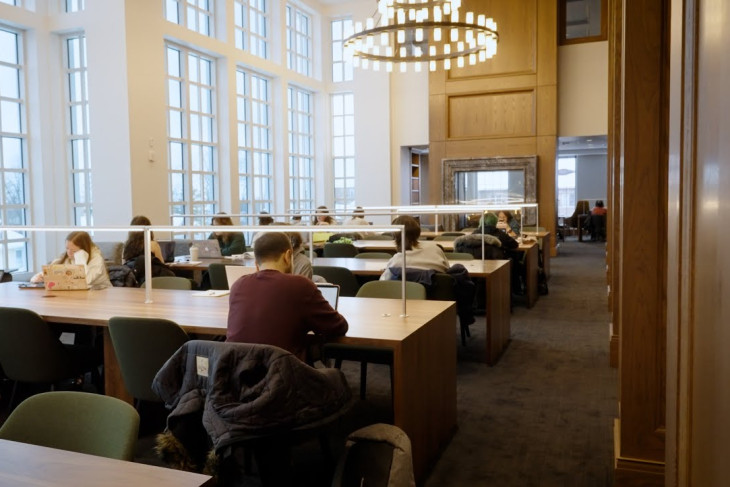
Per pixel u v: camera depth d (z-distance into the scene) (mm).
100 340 3346
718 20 656
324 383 1854
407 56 7246
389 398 3346
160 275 4793
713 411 680
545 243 7859
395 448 1843
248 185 10172
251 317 2113
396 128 11742
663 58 2018
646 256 2072
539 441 2746
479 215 8320
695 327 791
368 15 11719
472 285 4066
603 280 7953
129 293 3459
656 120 2045
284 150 10805
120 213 7238
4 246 6977
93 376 3238
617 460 2127
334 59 12305
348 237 6840
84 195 7539
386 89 11578
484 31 6480
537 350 4402
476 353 4340
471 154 10914
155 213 7535
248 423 1720
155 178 7543
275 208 10844
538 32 10477
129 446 1341
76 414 1438
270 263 2270
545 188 10609
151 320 2332
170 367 1882
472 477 2395
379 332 2311
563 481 2354
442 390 2680
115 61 7125
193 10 8742
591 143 12992
